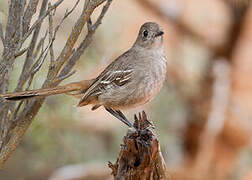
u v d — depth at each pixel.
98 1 6.01
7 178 12.08
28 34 5.94
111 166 5.75
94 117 13.25
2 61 5.99
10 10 6.07
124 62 7.59
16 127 6.20
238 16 12.62
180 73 13.11
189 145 13.15
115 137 14.08
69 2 11.76
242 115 12.71
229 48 12.90
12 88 8.46
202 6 13.02
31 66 6.26
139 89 7.53
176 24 12.91
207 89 12.92
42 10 6.39
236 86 12.82
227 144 12.84
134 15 12.77
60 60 6.18
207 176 12.91
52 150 11.83
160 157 5.59
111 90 7.58
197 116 12.93
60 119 11.06
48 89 6.19
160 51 7.62
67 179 12.45
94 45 11.76
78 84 7.42
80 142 13.12
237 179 12.97
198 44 13.12
